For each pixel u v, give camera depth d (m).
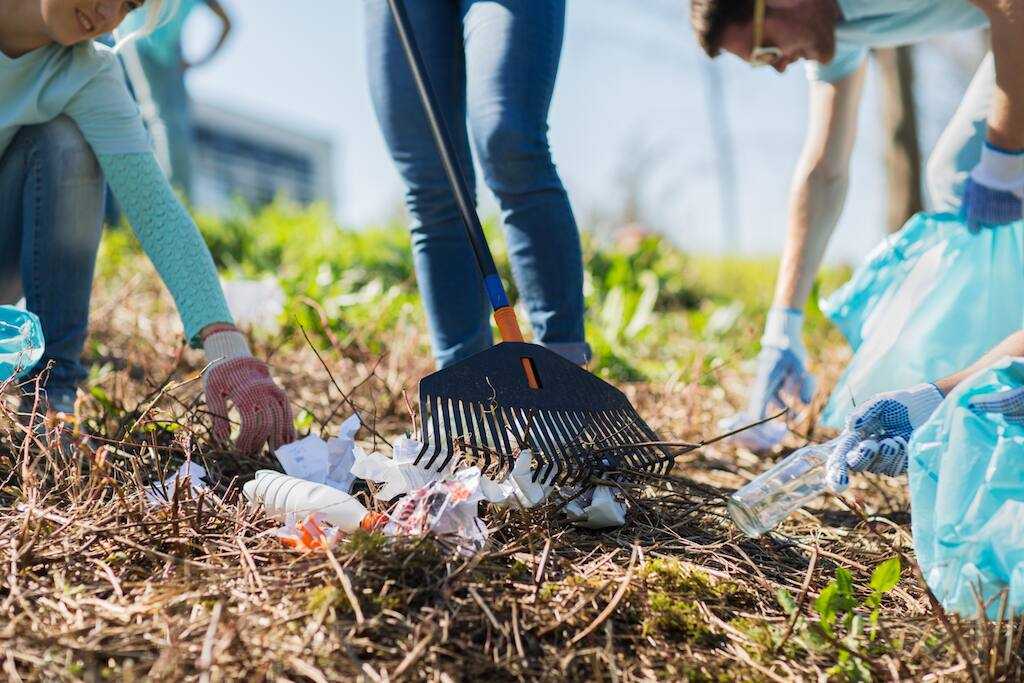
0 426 2.12
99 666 1.37
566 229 2.22
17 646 1.38
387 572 1.60
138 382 3.12
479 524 1.77
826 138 2.65
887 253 2.43
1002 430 1.56
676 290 6.85
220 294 2.25
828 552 1.96
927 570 1.60
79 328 2.35
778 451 2.81
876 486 2.37
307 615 1.48
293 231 6.42
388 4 2.30
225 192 24.41
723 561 1.82
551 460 1.87
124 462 2.06
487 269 2.12
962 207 2.29
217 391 2.16
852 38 2.37
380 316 3.91
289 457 1.99
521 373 1.96
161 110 6.58
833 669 1.49
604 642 1.54
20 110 2.19
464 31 2.27
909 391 1.70
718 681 1.48
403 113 2.38
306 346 3.80
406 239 6.26
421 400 1.86
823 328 5.53
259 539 1.73
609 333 4.56
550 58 2.21
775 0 2.23
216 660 1.34
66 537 1.68
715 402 3.61
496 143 2.16
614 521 1.93
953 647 1.55
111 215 5.51
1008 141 2.15
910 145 6.59
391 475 1.86
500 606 1.57
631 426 1.98
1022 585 1.49
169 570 1.63
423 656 1.44
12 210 2.32
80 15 2.09
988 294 2.28
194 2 3.35
